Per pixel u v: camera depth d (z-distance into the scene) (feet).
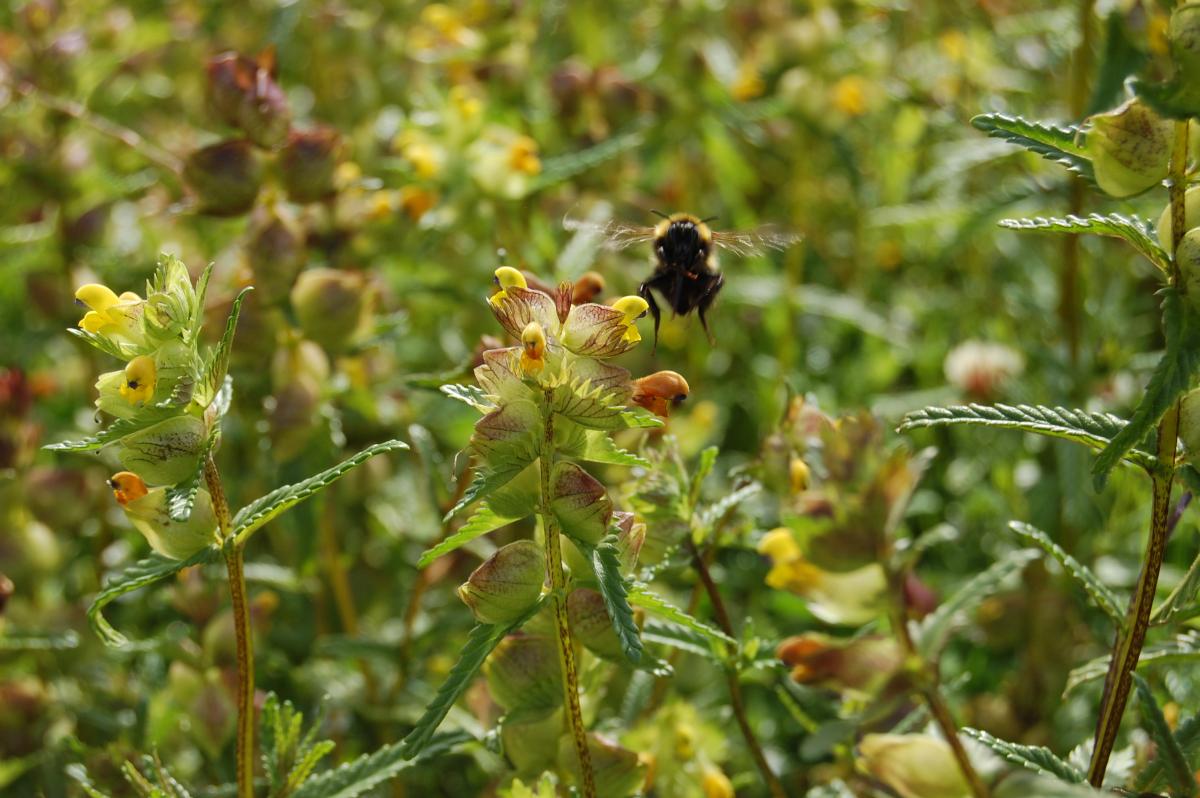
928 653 1.37
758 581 2.01
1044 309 2.15
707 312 1.75
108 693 1.87
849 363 2.57
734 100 2.62
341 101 2.48
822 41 2.53
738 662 1.56
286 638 1.93
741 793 1.84
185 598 1.76
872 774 1.41
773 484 1.60
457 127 1.99
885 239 2.79
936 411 1.38
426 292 2.08
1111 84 1.87
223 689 1.72
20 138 2.09
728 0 2.81
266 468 1.95
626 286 2.13
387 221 2.01
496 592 1.39
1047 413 1.39
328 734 1.82
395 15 2.76
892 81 2.63
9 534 1.85
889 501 1.35
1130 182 1.36
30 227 2.15
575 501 1.38
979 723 1.85
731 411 2.45
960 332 2.52
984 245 2.64
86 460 2.07
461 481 1.76
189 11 2.87
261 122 1.78
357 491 1.98
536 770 1.52
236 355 1.82
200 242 2.30
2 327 2.48
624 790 1.50
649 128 2.49
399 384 1.92
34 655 1.87
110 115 2.45
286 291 1.80
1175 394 1.33
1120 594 1.91
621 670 1.81
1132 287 2.42
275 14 2.56
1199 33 1.31
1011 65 2.79
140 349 1.42
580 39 2.77
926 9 2.86
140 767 1.71
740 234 1.78
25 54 2.15
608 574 1.37
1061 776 1.39
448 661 1.87
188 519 1.42
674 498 1.54
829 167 2.84
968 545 2.16
